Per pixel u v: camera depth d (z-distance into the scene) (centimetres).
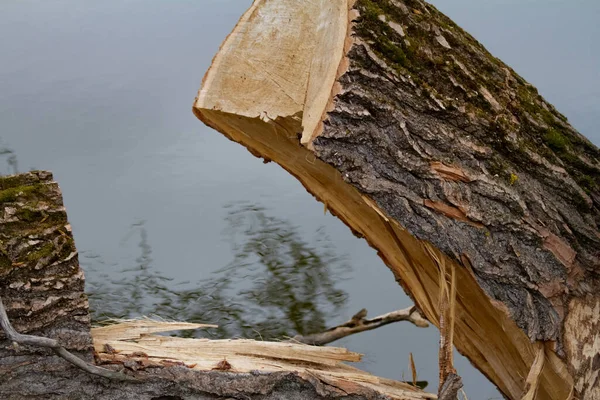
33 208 246
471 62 274
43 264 239
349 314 426
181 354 263
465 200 259
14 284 236
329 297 441
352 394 264
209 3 738
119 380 250
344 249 487
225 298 435
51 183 257
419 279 298
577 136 283
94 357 250
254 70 259
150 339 271
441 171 257
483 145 264
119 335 269
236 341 276
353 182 255
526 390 277
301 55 258
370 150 255
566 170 276
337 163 253
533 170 271
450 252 261
